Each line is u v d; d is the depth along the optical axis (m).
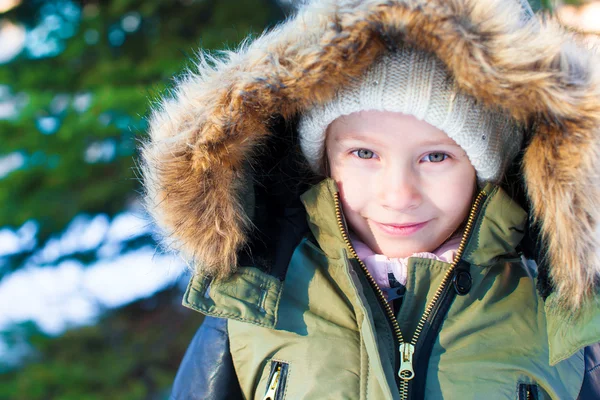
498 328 1.25
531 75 1.04
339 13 1.07
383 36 1.06
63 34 3.31
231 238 1.24
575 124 1.08
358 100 1.12
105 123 2.86
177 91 1.27
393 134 1.13
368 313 1.17
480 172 1.18
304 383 1.23
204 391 1.35
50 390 3.05
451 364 1.21
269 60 1.13
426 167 1.17
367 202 1.22
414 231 1.23
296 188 1.39
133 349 3.40
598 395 1.26
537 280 1.26
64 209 3.07
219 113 1.16
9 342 3.23
